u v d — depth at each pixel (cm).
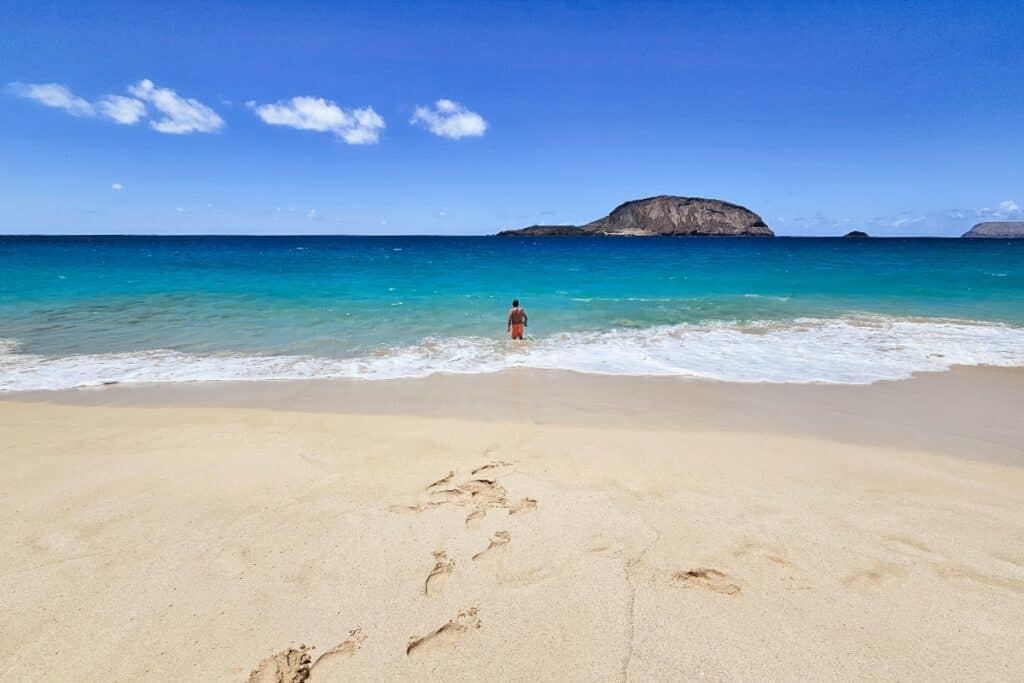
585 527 362
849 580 305
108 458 480
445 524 365
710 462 483
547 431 566
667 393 743
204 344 1080
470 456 491
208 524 364
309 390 755
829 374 853
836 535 355
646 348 1059
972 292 1928
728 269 3169
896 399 718
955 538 353
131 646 253
